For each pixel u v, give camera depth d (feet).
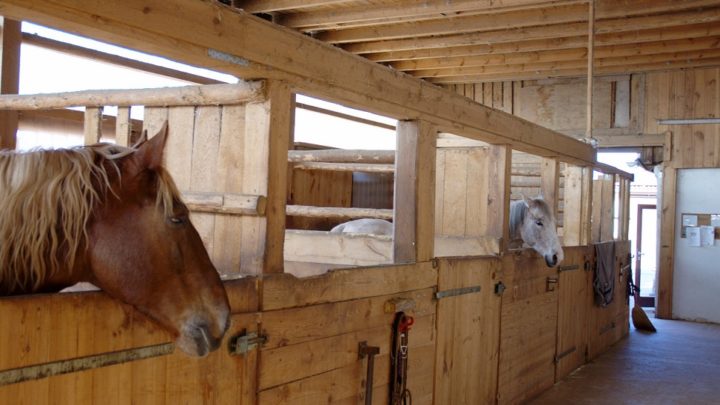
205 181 7.46
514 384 13.39
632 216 45.55
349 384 7.99
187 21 5.81
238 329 6.29
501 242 12.55
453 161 13.74
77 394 4.92
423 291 9.70
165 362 5.62
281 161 6.97
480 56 28.35
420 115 9.48
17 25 15.29
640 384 16.29
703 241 28.19
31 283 4.74
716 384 16.53
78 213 4.70
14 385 4.50
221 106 7.34
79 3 4.98
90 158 4.88
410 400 8.97
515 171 22.94
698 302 28.30
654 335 24.20
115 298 5.04
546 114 31.45
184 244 4.98
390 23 22.76
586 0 19.93
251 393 6.51
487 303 11.93
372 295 8.39
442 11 20.54
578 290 17.67
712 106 27.96
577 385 15.93
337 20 22.22
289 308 6.94
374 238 11.71
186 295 4.93
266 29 6.63
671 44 25.48
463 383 11.10
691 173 28.60
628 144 29.45
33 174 4.71
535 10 21.86
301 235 12.50
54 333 4.75
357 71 8.05
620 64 27.91
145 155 4.88
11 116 14.75
